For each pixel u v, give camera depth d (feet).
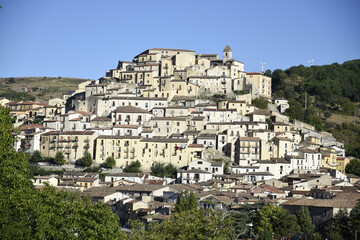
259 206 564.71
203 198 596.29
